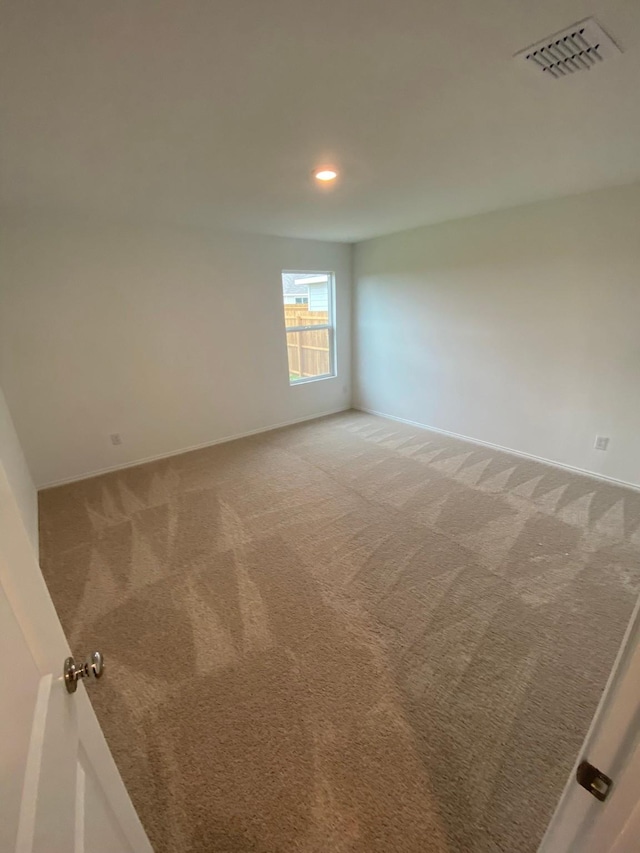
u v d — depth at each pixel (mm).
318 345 4996
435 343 4059
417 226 3779
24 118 1418
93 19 934
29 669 532
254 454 3830
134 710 1405
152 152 1786
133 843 848
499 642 1655
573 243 2863
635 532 2385
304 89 1300
